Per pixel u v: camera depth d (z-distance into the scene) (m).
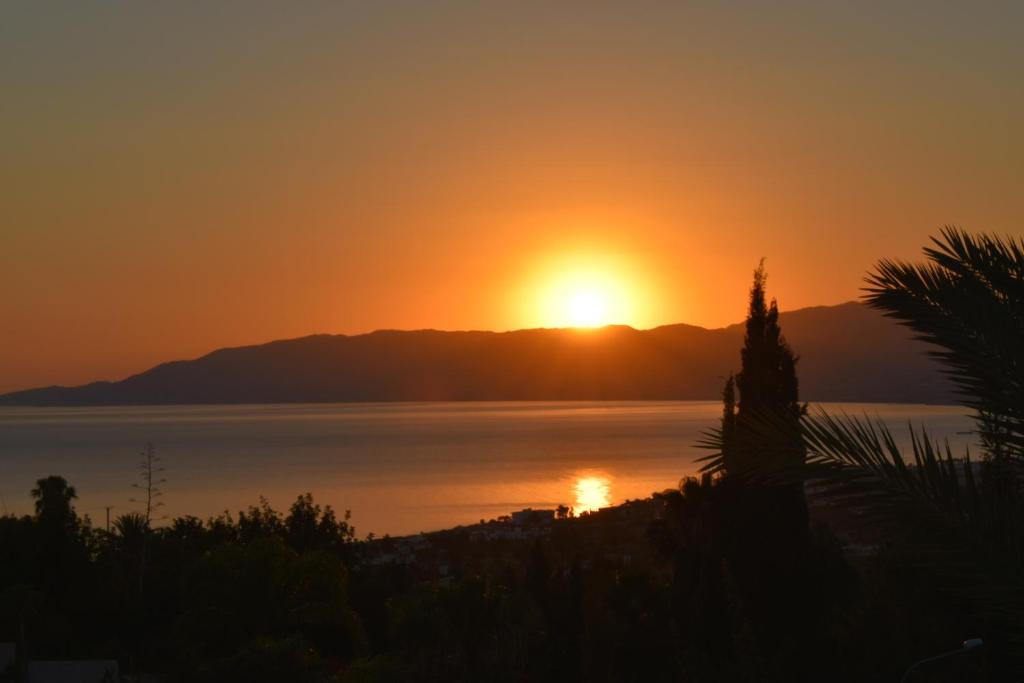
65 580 40.47
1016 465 7.16
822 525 22.80
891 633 16.08
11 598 33.94
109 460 178.88
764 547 20.80
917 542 6.70
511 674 20.83
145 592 40.00
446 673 20.97
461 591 21.92
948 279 7.02
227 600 29.80
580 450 195.38
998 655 13.38
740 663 17.59
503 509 107.12
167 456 190.00
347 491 126.19
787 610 20.45
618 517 71.62
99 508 103.81
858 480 6.74
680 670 18.69
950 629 14.74
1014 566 6.40
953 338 6.89
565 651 21.31
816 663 17.02
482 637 21.66
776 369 21.25
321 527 47.69
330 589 30.75
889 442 6.83
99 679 26.91
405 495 121.19
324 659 29.62
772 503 20.88
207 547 47.44
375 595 37.00
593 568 23.55
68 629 34.44
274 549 30.55
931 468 6.66
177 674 23.88
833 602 20.80
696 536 22.22
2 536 42.28
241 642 28.83
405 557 62.28
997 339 6.79
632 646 20.11
